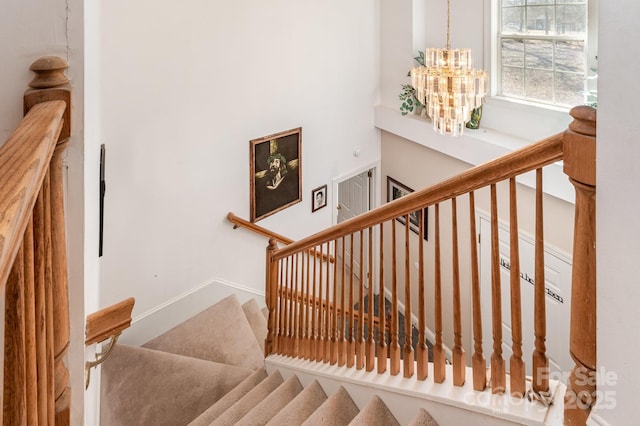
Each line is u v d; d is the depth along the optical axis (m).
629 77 0.89
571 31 3.93
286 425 2.24
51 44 1.06
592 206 1.15
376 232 6.34
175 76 3.84
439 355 1.83
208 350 3.82
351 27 5.47
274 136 4.78
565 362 3.92
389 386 1.98
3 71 1.04
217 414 2.76
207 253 4.37
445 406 1.74
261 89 4.59
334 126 5.54
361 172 6.06
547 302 4.05
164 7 3.67
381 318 2.12
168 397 3.09
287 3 4.68
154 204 3.87
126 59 3.49
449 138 4.89
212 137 4.22
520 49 4.45
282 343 3.12
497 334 1.59
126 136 3.58
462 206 4.84
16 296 0.64
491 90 4.78
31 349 0.70
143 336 3.95
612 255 0.97
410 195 1.82
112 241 3.62
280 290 3.18
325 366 2.55
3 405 0.64
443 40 5.23
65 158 1.10
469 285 4.88
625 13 0.88
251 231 4.73
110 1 3.33
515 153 1.41
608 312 0.99
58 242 1.03
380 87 6.03
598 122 0.98
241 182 4.57
